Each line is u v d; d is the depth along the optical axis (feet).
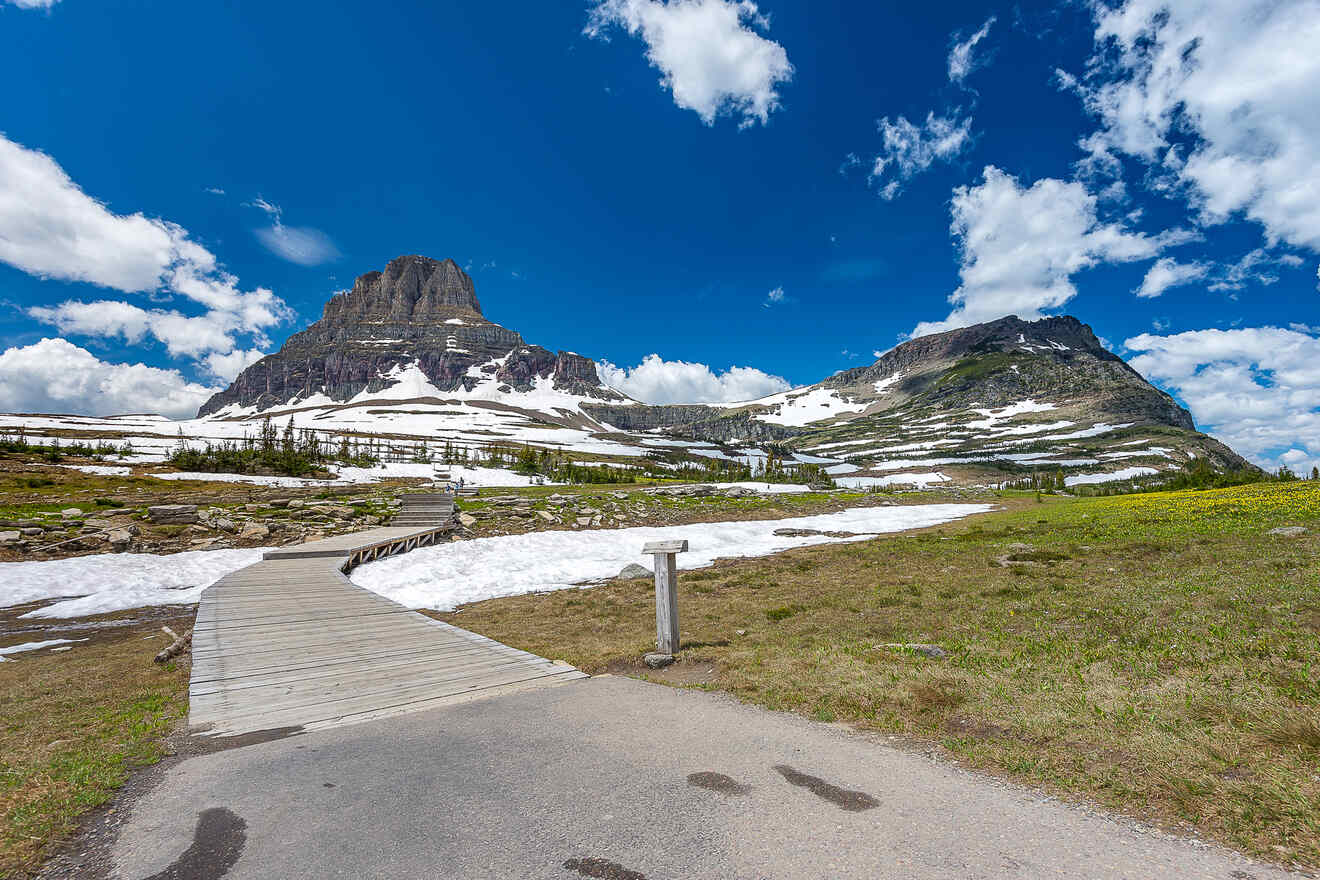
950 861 11.98
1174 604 34.47
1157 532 72.79
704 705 24.30
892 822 13.75
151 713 26.48
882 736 19.95
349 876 12.13
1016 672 25.55
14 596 70.79
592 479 362.74
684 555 99.04
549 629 47.85
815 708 23.26
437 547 108.68
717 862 12.24
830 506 211.00
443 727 22.49
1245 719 17.81
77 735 23.44
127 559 90.07
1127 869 11.53
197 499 149.28
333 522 127.44
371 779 17.43
